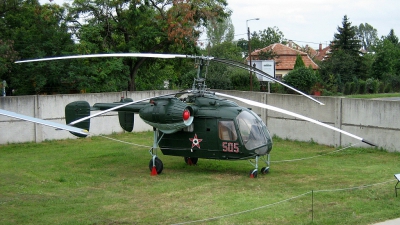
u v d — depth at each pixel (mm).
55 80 28656
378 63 66062
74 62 28234
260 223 9617
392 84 59406
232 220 9820
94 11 29812
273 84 42156
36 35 28453
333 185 13188
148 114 14758
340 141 20297
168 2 30406
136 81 36781
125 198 11969
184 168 16062
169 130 14758
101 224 9750
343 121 20188
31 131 21797
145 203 11453
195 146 14930
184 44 29672
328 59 59625
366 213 10266
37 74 27734
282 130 22750
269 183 13594
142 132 25219
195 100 15164
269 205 10852
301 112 21844
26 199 11812
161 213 10516
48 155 18656
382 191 12125
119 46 30156
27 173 15117
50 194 12430
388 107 18594
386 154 18422
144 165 16703
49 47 28266
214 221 9781
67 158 17984
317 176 14562
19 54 27719
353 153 18828
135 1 29141
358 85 52344
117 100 24859
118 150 19844
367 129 19406
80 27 29688
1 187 13094
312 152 19375
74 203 11500
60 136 22688
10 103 21141
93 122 23578
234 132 14273
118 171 15594
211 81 37594
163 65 33156
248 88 39250
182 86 39812
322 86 46125
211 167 16156
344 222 9609
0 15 27906
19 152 19359
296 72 42469
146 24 30469
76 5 29656
